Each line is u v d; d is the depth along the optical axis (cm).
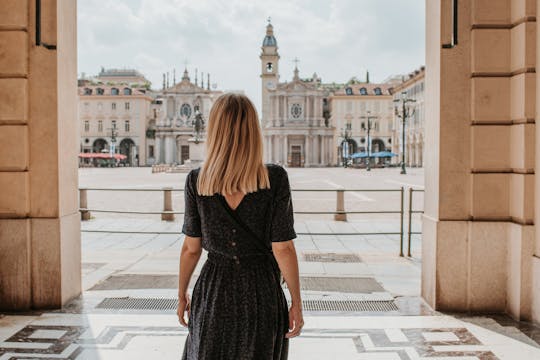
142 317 503
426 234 552
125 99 9500
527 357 409
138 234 1096
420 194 2338
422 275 570
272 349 233
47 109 518
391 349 425
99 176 4391
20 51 511
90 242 989
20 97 513
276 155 9138
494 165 511
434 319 500
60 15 522
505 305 516
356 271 721
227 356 230
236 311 231
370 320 498
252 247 235
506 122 508
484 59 505
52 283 528
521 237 487
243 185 230
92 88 9612
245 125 235
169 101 9475
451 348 427
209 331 231
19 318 499
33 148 521
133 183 3209
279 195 238
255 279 235
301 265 764
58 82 520
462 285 520
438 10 513
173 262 783
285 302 248
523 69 482
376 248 922
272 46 9538
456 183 513
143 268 738
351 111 9406
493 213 512
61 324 482
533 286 484
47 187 523
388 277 684
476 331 466
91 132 9569
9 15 509
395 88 8394
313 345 433
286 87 9150
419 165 7206
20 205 521
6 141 518
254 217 233
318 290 613
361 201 1992
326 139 9325
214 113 240
